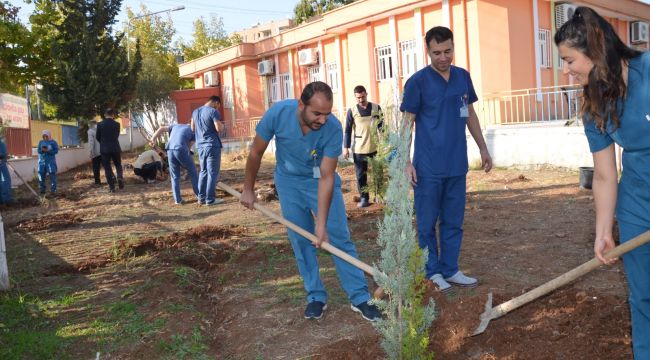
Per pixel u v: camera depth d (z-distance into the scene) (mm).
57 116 24141
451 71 4477
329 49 19656
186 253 6191
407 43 15992
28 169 16625
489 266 5160
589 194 8180
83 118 23938
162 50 36625
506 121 13500
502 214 7301
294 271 5418
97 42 24016
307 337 3900
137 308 4641
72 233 8125
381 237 2939
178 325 4180
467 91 4516
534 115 14641
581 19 2494
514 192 8906
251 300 4703
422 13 15312
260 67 23453
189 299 4758
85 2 23516
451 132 4430
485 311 3564
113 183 12703
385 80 16781
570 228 6316
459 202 4590
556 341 3418
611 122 2570
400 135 2945
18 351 3910
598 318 3609
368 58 17172
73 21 23469
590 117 2650
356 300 4109
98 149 14414
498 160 11891
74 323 4453
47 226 8680
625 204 2689
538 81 14750
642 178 2588
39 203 11562
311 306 4219
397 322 2990
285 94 22984
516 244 5828
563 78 15844
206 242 6883
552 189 8859
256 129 4043
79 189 13797
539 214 7152
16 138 16797
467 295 4402
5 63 21844
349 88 18594
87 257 6570
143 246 6832
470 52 14242
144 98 30297
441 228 4699
